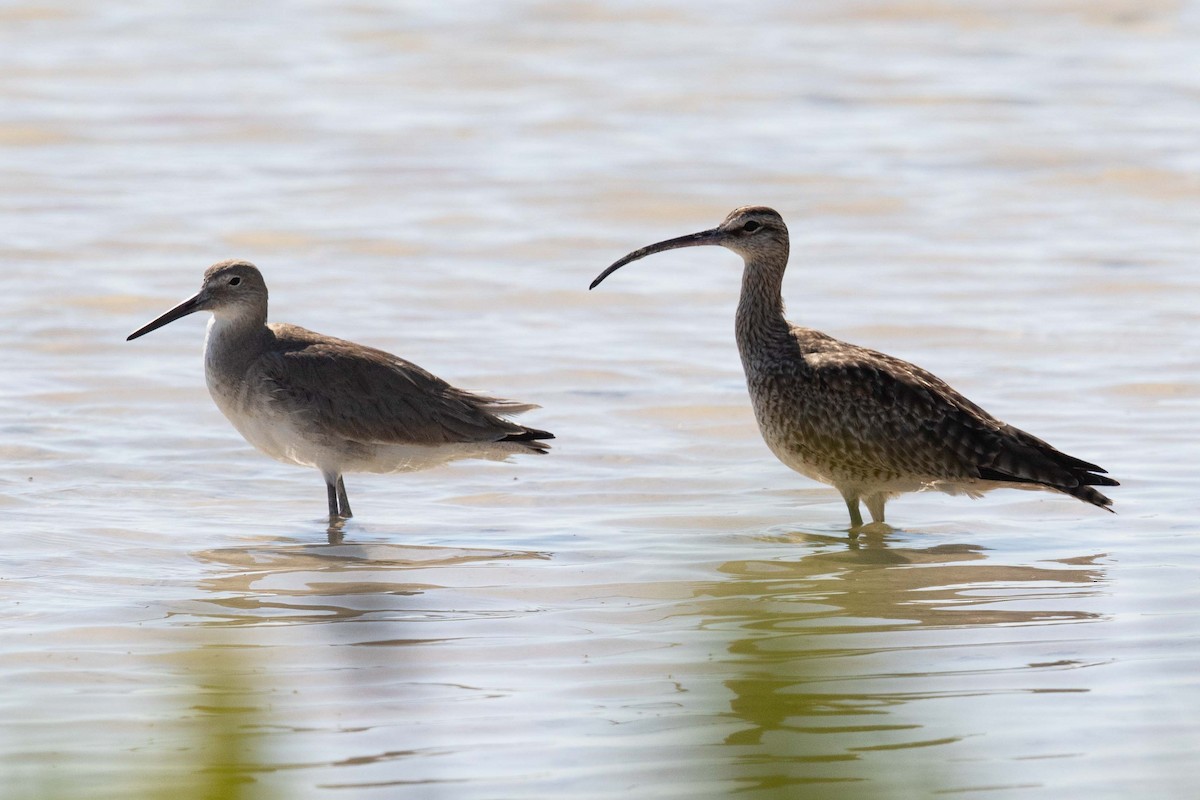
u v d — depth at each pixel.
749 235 14.27
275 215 24.67
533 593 12.01
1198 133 30.25
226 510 14.36
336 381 14.41
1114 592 11.84
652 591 12.05
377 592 12.04
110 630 11.12
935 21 39.16
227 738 7.77
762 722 9.06
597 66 34.59
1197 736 9.08
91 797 8.14
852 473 13.74
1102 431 16.31
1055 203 26.27
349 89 32.53
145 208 24.81
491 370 18.42
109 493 14.65
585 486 15.10
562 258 23.12
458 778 8.65
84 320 19.88
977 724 9.20
